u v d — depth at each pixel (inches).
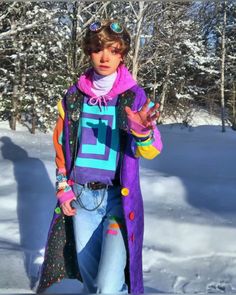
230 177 268.5
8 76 529.7
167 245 159.6
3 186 215.6
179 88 925.2
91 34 96.7
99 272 96.9
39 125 546.3
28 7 515.2
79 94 102.4
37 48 520.4
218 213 187.5
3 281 121.8
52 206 191.5
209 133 701.3
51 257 107.9
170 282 136.0
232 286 134.9
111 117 99.8
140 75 834.8
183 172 277.4
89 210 101.6
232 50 1094.4
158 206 193.8
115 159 99.7
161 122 853.8
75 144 101.3
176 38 805.9
